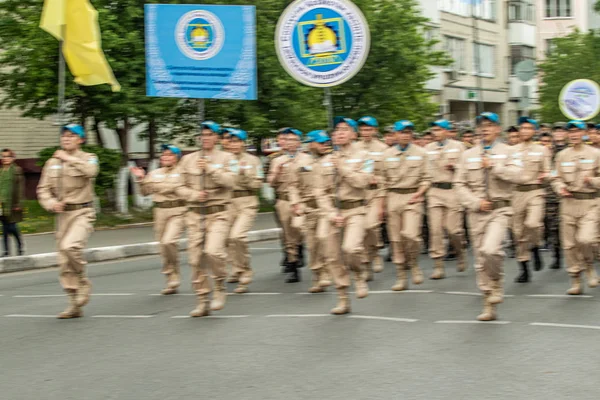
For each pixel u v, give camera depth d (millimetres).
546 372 8477
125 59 25562
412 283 14750
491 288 11047
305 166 12078
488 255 10812
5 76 26609
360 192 11836
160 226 14664
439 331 10477
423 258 18219
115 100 25734
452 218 15688
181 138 31344
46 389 8414
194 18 12602
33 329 11484
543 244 19203
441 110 50219
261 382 8383
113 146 35625
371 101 35250
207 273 12078
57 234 12156
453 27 51344
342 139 11812
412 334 10320
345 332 10531
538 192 14828
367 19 34188
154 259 20609
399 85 35656
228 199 12258
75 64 17234
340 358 9219
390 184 14312
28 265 19203
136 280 16453
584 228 13273
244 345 9992
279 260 18922
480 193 11375
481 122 11469
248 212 14766
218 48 12602
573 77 41406
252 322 11398
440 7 49844
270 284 15258
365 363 8977
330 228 11758
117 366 9227
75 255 11945
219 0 27266
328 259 11789
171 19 12672
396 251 14078
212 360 9320
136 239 23219
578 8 62562
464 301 12633
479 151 11430
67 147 12039
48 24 16812
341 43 11930
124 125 28453
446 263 17469
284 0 30047
